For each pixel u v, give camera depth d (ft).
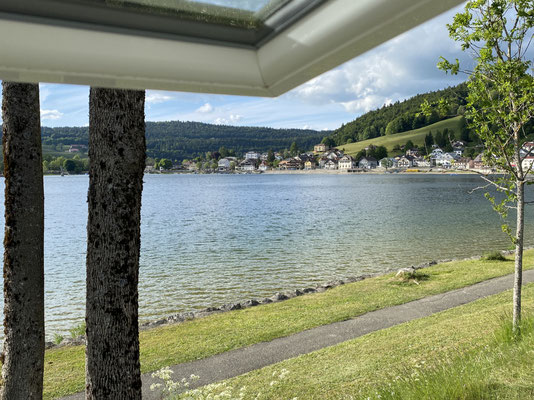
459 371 19.26
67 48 1.48
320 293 50.88
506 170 24.26
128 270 14.38
